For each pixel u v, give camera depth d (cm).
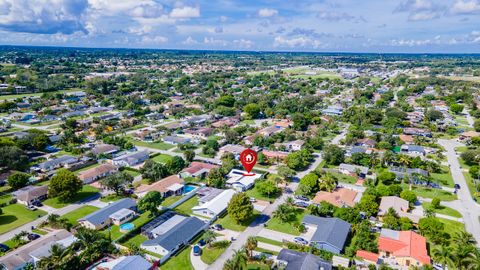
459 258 8456
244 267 8500
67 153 19075
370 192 13500
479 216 12619
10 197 13475
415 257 9400
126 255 9700
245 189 14675
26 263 9044
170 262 9575
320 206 12238
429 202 13762
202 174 16062
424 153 19838
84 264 9194
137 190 13925
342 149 19188
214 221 11869
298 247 10181
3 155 15938
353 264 9444
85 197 13700
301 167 17450
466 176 16675
